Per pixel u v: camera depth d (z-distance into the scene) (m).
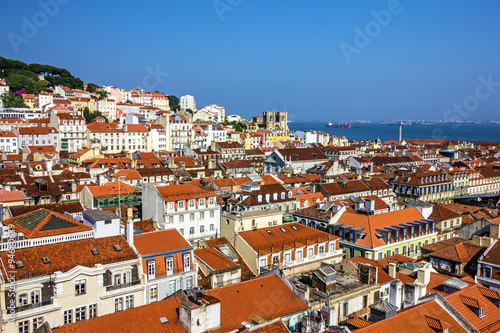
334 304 64.62
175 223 110.88
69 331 47.50
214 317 52.50
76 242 67.19
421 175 189.12
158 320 51.38
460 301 53.47
